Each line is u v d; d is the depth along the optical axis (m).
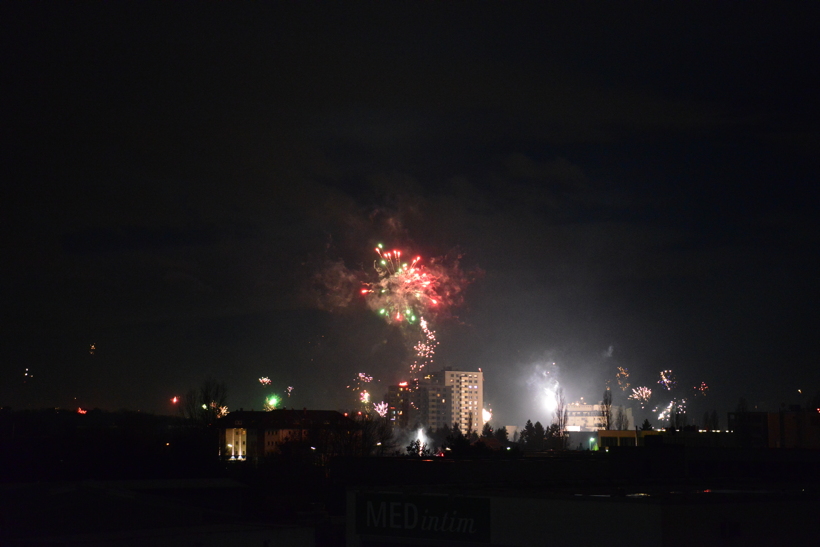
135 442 78.50
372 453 110.06
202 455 79.56
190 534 35.47
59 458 73.75
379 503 30.41
